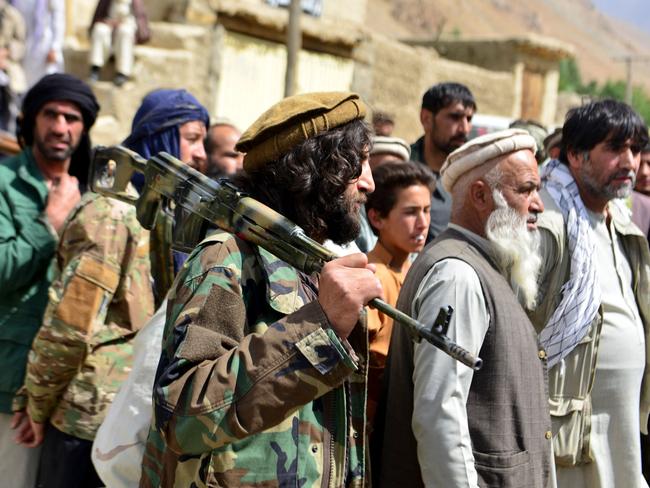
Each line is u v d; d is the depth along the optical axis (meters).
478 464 2.38
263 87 11.18
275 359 1.75
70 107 3.24
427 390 2.35
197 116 3.44
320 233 2.07
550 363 2.85
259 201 2.02
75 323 2.75
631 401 2.99
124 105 9.86
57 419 2.82
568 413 2.87
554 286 2.91
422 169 3.24
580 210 3.01
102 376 2.80
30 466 3.03
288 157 1.98
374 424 2.64
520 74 15.33
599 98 3.26
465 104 4.70
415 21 71.06
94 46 9.92
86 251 2.80
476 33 75.62
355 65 12.12
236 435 1.74
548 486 2.53
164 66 10.22
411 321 1.75
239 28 10.87
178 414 1.75
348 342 1.88
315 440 1.92
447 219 4.28
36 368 2.79
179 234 2.11
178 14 10.80
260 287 1.93
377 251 3.28
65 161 3.29
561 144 3.20
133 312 2.85
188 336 1.79
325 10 12.51
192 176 2.09
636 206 4.54
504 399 2.42
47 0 9.59
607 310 3.01
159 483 1.96
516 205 2.66
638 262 3.19
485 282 2.48
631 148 3.08
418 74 13.16
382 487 2.52
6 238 3.10
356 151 2.02
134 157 2.35
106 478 2.25
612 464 2.95
